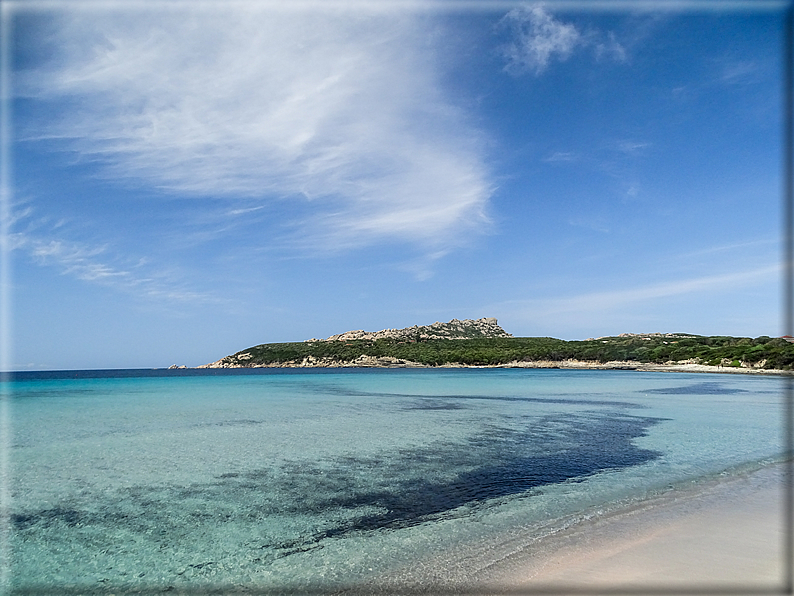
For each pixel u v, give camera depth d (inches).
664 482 499.8
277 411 1180.5
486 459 627.2
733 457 621.3
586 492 470.3
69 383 2588.6
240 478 544.4
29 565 335.3
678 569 279.4
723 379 2556.6
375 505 446.3
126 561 339.3
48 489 509.0
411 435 808.9
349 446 716.7
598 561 296.7
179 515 429.1
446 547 339.9
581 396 1596.9
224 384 2434.8
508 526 376.8
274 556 339.6
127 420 1014.4
